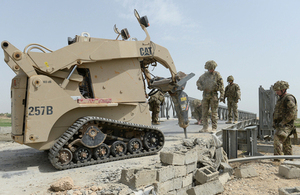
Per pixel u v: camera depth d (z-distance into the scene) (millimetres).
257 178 6312
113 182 4461
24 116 5453
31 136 5164
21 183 4574
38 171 5340
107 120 5941
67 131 5668
